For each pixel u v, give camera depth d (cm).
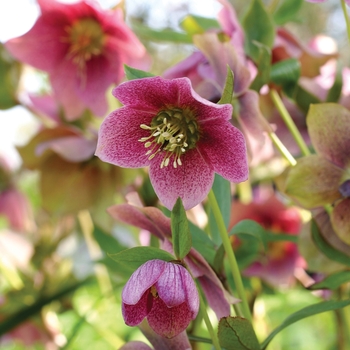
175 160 35
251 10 44
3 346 69
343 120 37
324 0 36
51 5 51
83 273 62
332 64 51
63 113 54
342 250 38
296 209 52
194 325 41
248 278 51
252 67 44
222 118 33
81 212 57
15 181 73
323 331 72
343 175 37
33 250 59
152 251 32
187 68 45
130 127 35
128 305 31
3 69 54
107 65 52
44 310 57
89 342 68
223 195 40
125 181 52
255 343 33
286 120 43
